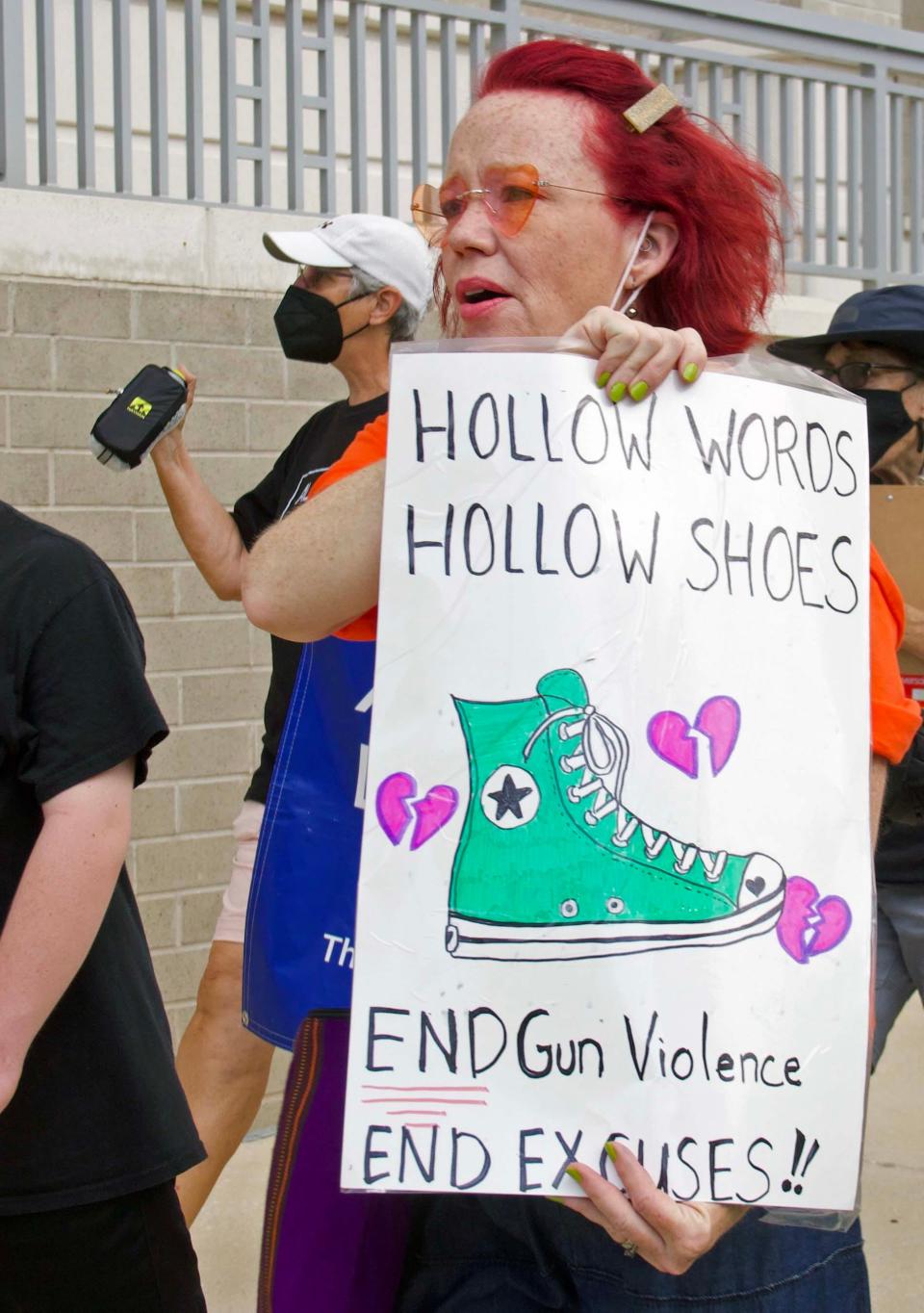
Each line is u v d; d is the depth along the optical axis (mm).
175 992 4094
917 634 2869
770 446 1482
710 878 1422
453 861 1400
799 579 1486
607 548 1417
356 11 4504
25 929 1856
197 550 3312
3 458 3857
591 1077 1395
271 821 2293
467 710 1407
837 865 1479
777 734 1460
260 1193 3770
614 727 1410
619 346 1417
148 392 3105
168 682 4070
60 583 1931
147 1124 1971
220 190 4418
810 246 5527
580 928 1398
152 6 4168
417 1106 1389
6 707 1901
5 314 3840
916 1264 3520
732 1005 1421
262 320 4172
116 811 1918
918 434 3145
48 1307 1938
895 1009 3068
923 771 2896
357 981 1396
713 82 5254
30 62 4754
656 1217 1370
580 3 4891
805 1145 1440
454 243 1624
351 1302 1776
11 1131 1901
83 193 4020
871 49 5621
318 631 1566
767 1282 1637
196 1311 2061
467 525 1419
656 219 1632
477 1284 1735
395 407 1427
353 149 4535
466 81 5547
